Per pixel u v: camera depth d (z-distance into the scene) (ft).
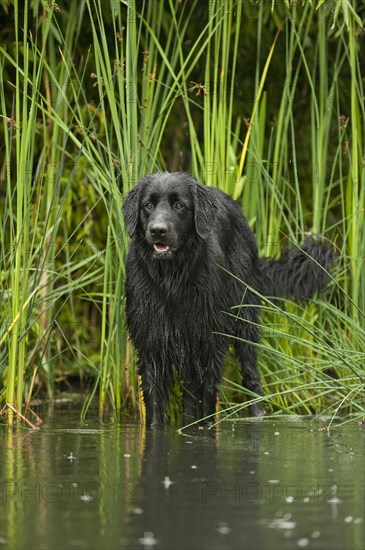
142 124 39.40
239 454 29.25
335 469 26.99
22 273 37.68
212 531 21.08
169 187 33.73
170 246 33.06
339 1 38.24
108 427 35.29
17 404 36.27
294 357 39.60
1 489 24.90
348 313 41.37
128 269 35.70
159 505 23.22
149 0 41.81
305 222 47.34
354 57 40.45
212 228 35.29
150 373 36.01
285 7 43.34
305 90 48.34
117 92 44.55
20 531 21.27
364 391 37.01
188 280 34.76
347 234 41.34
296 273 40.32
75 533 21.07
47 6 36.58
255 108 40.65
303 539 20.52
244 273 37.99
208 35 41.70
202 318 35.29
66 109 41.55
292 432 33.47
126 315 36.19
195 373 36.81
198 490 24.62
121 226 37.76
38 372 43.16
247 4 44.37
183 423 36.37
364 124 41.55
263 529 21.24
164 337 35.45
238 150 46.50
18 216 35.47
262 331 39.65
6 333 35.60
